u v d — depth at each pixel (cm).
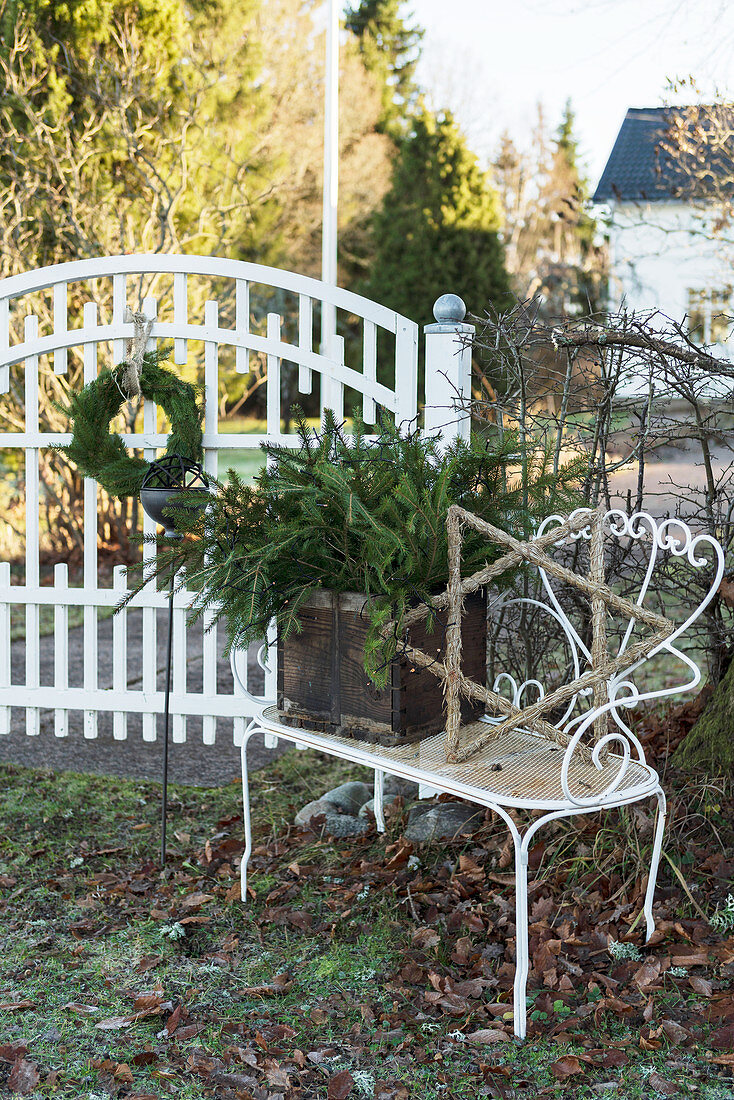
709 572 360
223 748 483
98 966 275
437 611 269
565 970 259
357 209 1797
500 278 1431
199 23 1377
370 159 1828
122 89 1023
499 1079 221
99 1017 250
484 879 311
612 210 853
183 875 329
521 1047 230
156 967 274
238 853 348
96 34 1020
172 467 356
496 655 395
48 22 1016
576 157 2225
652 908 275
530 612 386
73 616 796
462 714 287
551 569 253
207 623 408
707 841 312
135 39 1033
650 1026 237
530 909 290
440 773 249
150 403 426
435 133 1439
